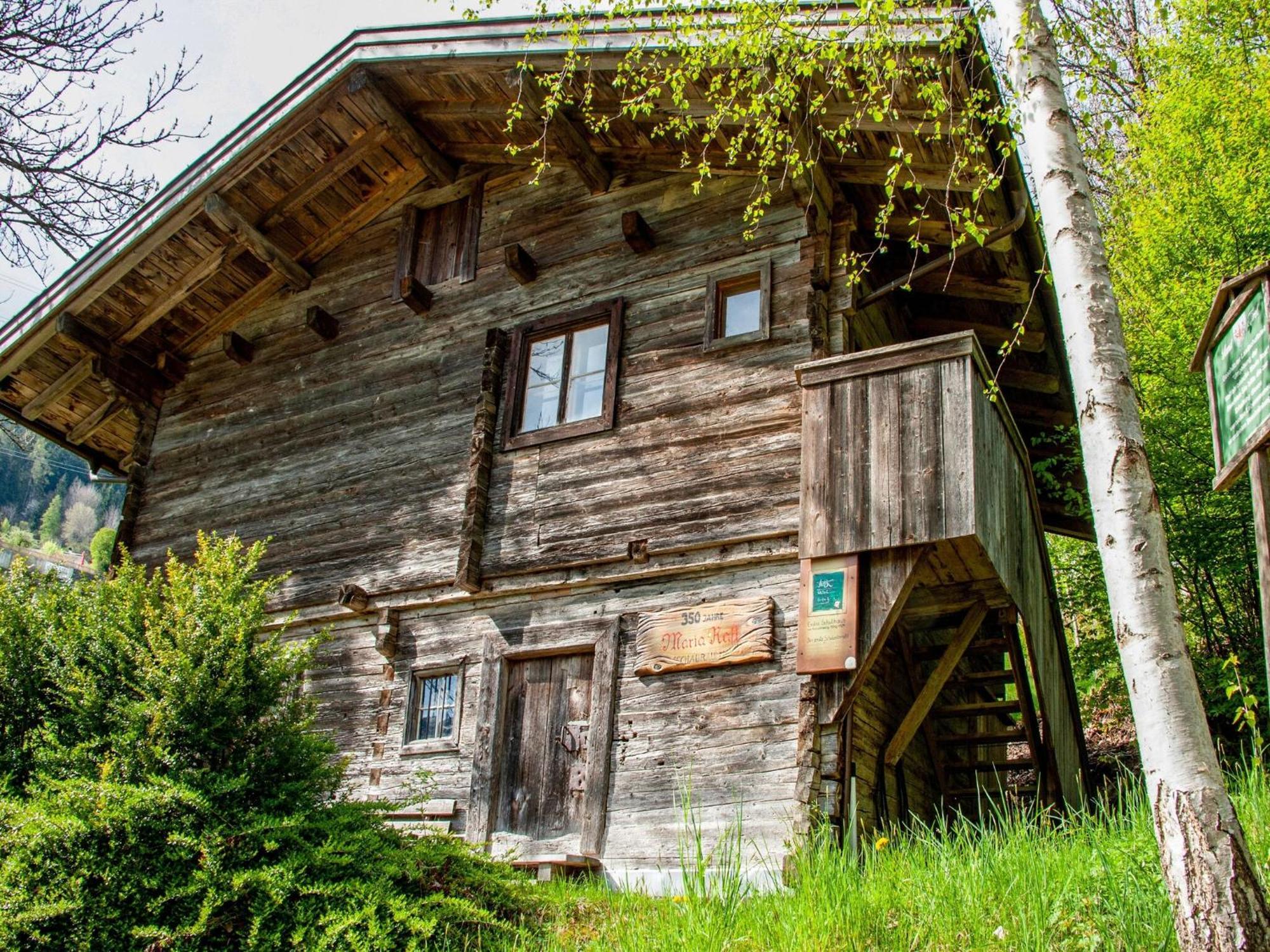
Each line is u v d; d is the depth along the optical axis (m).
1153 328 12.77
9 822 6.50
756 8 8.28
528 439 10.88
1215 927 4.50
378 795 10.51
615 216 11.34
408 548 11.23
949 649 9.38
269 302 13.53
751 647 9.02
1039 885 5.63
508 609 10.49
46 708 7.66
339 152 12.05
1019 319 11.53
